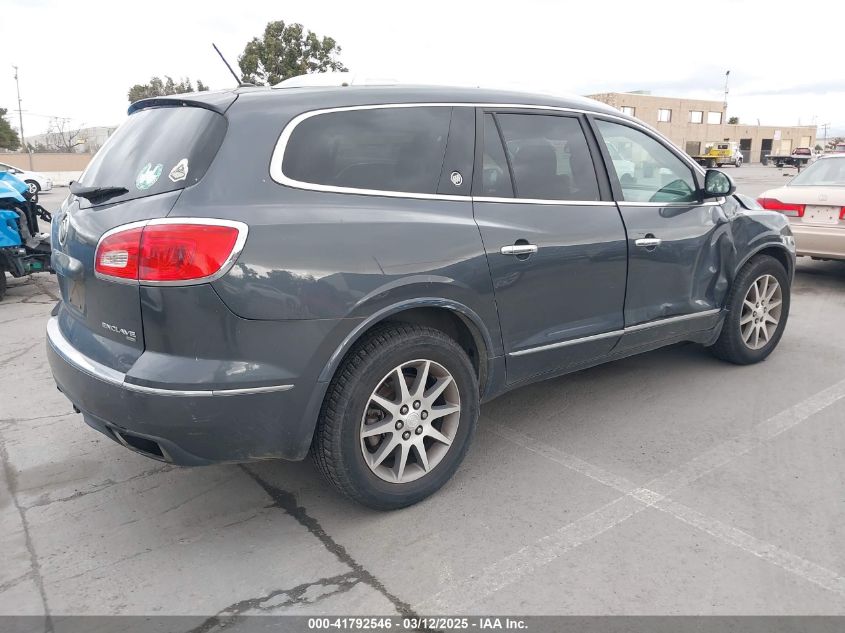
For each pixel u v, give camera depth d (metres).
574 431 3.91
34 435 3.99
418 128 3.08
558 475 3.40
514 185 3.33
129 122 3.20
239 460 2.70
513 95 3.47
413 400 3.01
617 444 3.73
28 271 7.65
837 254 7.15
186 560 2.79
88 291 2.76
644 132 4.05
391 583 2.61
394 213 2.89
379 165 2.94
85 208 2.91
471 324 3.15
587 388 4.54
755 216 4.64
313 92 2.92
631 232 3.76
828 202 7.13
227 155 2.62
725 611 2.41
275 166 2.69
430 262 2.92
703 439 3.77
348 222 2.74
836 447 3.65
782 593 2.50
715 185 4.16
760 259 4.67
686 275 4.14
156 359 2.53
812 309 6.58
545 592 2.53
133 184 2.76
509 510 3.09
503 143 3.34
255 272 2.51
